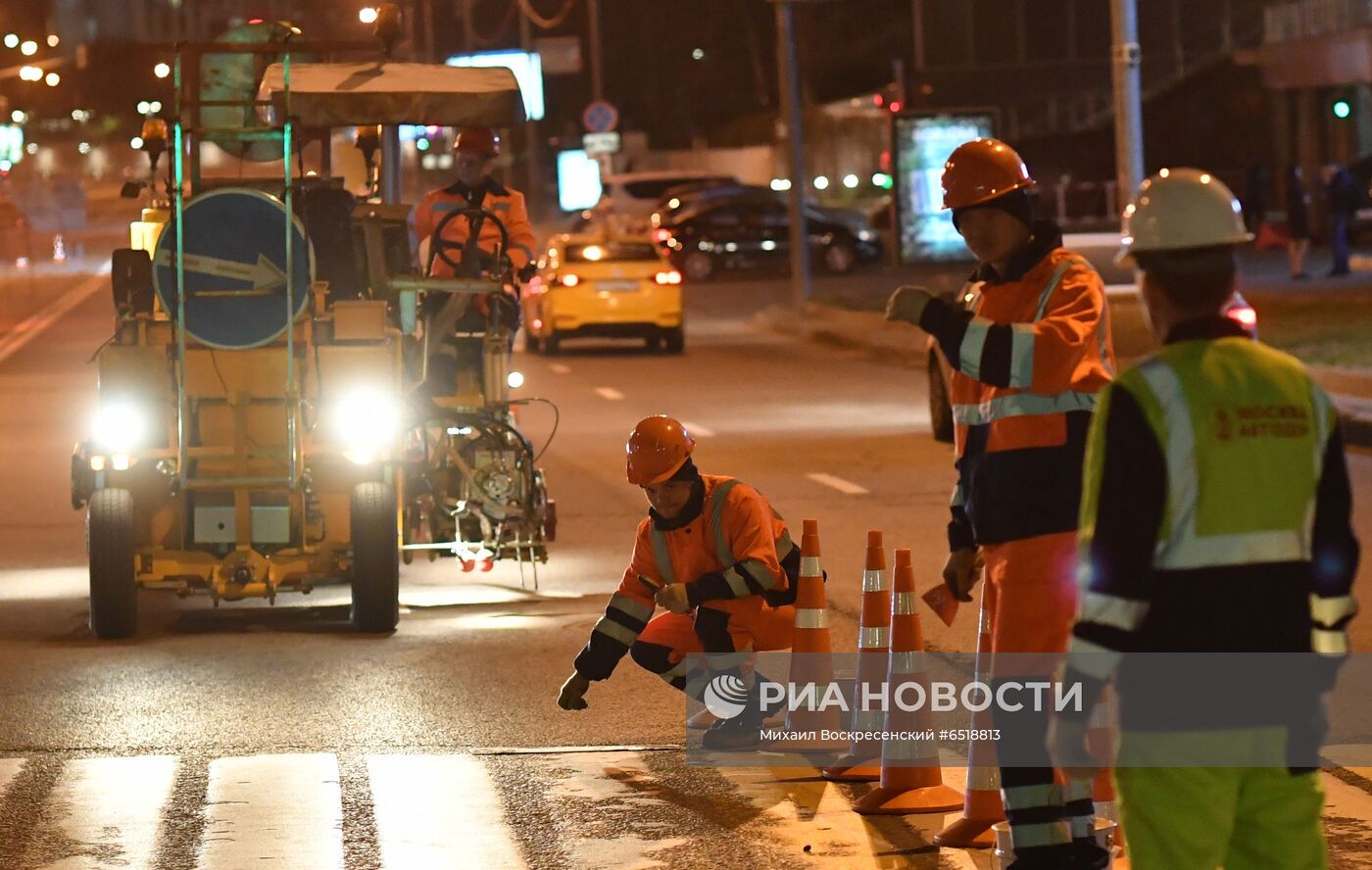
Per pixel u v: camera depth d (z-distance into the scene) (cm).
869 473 4897
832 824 1983
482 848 1914
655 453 2166
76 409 6875
